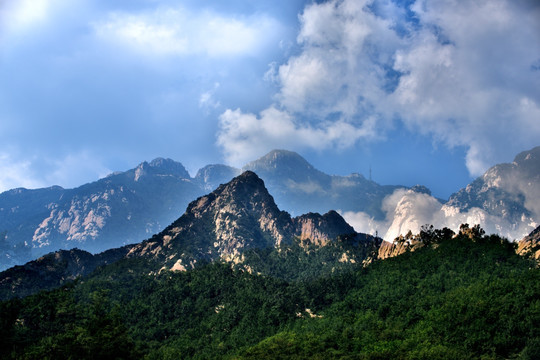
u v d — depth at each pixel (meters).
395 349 168.75
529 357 146.38
